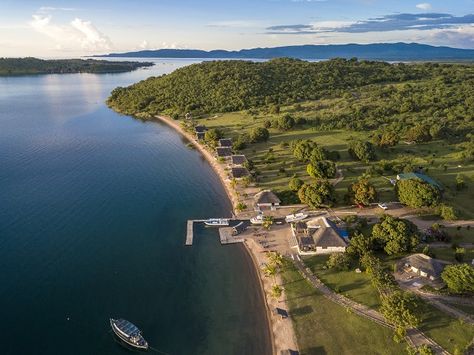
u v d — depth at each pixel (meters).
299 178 110.50
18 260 74.00
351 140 140.50
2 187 107.50
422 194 85.44
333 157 121.19
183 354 53.88
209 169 127.62
